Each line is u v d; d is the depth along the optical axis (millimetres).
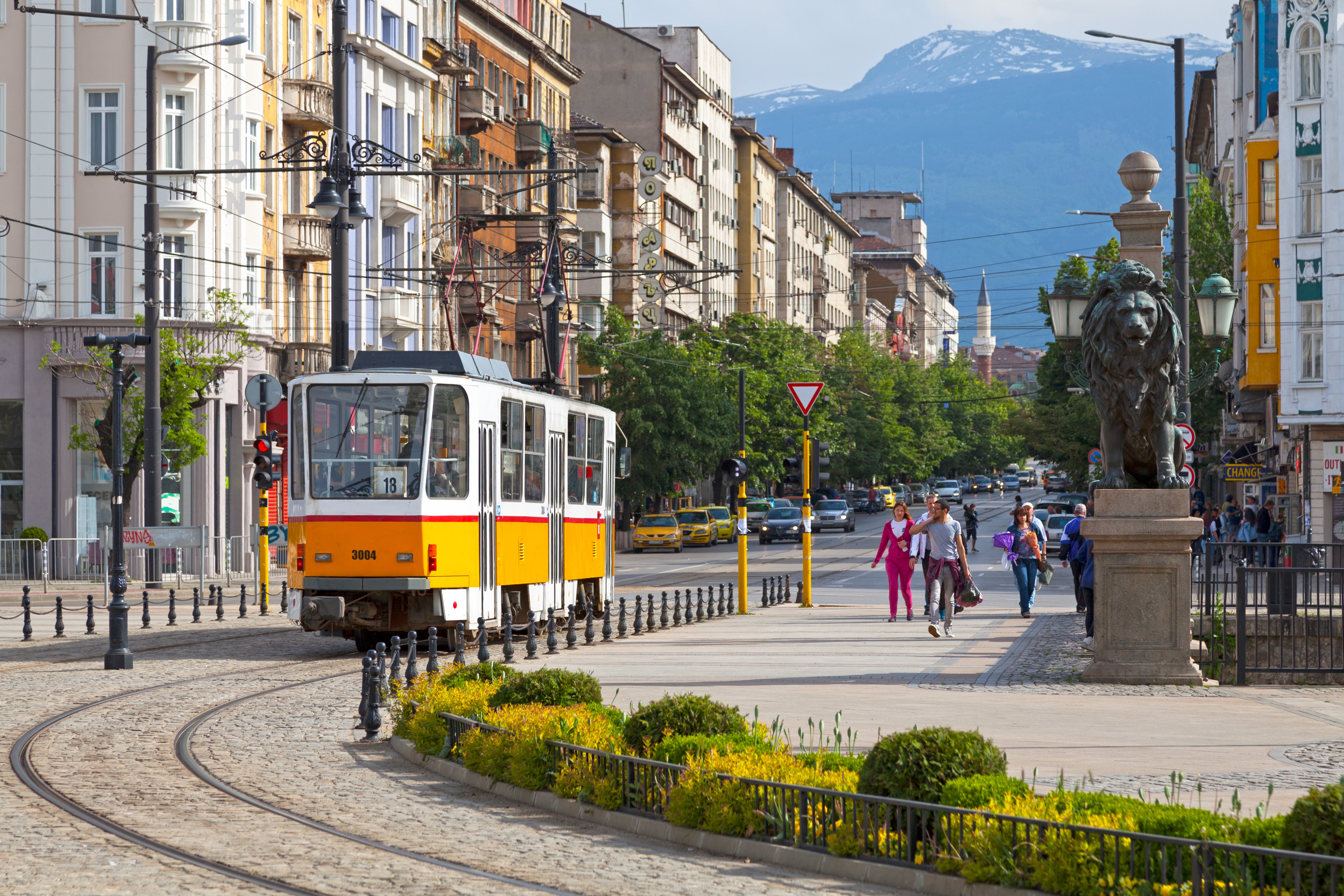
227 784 17328
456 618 31609
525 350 106125
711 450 105188
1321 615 26172
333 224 40688
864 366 171875
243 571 62031
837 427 132375
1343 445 74062
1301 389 73688
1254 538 67562
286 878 12805
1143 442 24938
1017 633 37281
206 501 64312
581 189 119188
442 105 91188
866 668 28141
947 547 35812
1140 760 17031
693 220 151875
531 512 35844
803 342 136500
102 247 64000
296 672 29109
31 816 15383
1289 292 74250
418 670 28188
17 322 63094
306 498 31484
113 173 39719
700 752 15008
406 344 84750
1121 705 22188
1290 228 74312
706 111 156375
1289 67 74750
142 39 63844
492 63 101938
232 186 67188
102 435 58500
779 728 18000
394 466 31203
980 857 11914
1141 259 26922
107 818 15320
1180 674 24875
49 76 63938
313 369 72000
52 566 57594
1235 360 88312
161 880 12648
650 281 108812
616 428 44000
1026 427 107625
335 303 40562
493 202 98562
